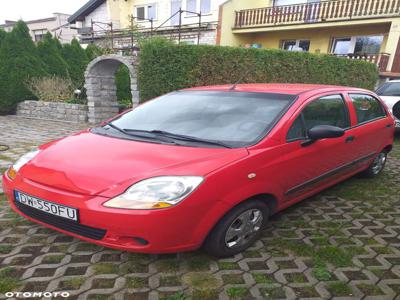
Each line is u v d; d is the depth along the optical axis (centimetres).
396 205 381
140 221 208
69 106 976
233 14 1728
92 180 225
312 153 309
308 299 220
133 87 854
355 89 408
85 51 1330
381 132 435
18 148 592
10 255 254
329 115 343
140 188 215
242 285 230
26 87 1091
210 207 228
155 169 228
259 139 270
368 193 416
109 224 211
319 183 341
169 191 214
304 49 1728
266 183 264
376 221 339
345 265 259
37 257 253
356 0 1447
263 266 253
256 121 290
